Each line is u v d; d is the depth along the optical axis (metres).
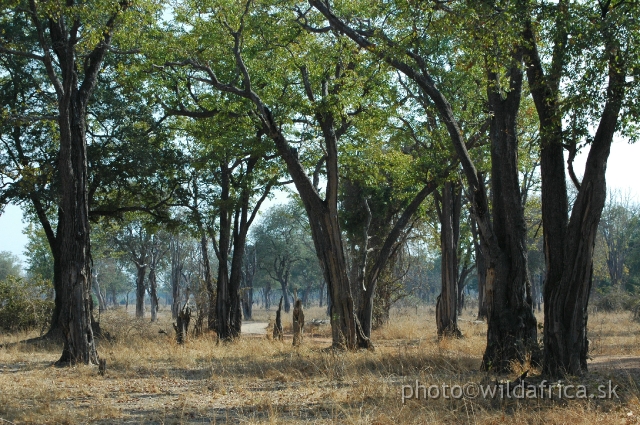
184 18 18.12
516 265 12.77
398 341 23.34
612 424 7.71
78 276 15.21
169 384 12.52
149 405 10.22
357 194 29.86
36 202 23.44
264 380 12.98
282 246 70.88
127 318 29.84
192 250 56.91
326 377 12.85
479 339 21.62
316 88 19.91
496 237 13.03
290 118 20.03
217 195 26.33
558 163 11.34
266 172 25.52
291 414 9.31
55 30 15.45
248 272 66.25
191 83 21.89
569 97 10.76
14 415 8.98
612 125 10.54
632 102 10.34
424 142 22.66
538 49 12.99
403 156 22.03
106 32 15.40
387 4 14.49
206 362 16.25
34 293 29.89
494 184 13.21
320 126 19.22
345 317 18.75
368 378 11.54
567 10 10.80
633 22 10.36
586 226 10.86
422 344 19.39
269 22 17.94
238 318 26.55
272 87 20.03
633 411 8.23
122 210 25.31
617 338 20.64
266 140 21.41
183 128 25.48
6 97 22.64
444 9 12.16
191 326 29.64
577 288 11.02
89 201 24.34
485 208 12.95
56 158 22.73
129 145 23.58
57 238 23.72
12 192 22.38
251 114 19.45
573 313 11.09
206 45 17.94
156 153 24.31
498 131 13.01
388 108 19.97
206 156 24.11
